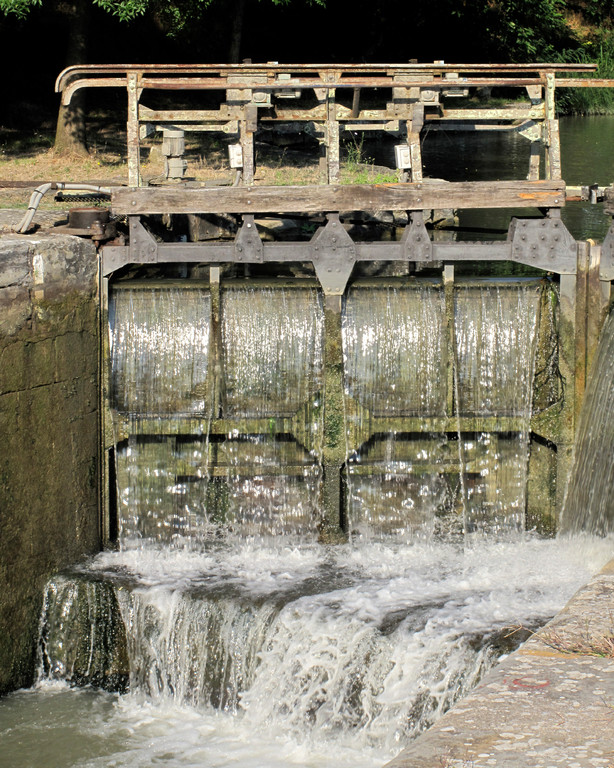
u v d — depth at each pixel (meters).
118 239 10.38
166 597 9.16
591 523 9.62
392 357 10.27
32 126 20.59
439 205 10.05
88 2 17.72
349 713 8.05
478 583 9.23
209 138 18.31
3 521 9.09
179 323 10.27
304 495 10.43
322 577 9.49
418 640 7.94
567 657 4.70
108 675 9.37
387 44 29.83
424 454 10.37
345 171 14.64
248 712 8.50
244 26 27.53
